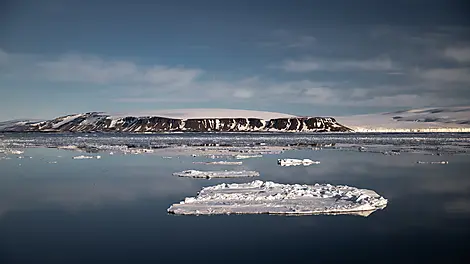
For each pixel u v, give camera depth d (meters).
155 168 31.77
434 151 50.94
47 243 12.38
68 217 15.40
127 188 21.80
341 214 15.64
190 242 12.43
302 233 13.27
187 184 23.08
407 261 10.85
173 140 99.19
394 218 15.02
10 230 13.79
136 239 12.72
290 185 20.91
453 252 11.49
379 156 43.25
